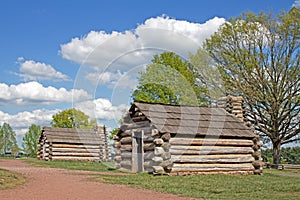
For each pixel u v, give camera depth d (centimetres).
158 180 1302
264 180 1467
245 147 1709
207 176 1480
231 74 3002
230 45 3047
